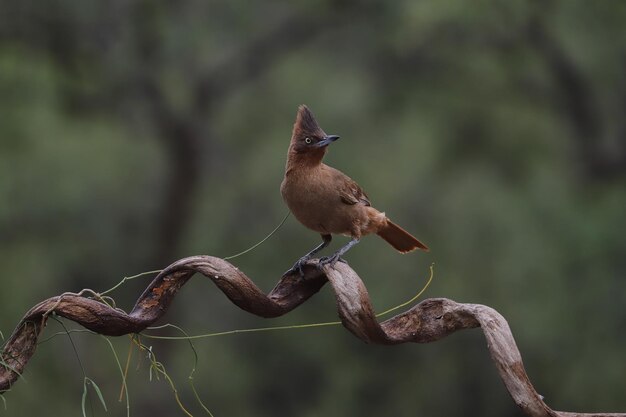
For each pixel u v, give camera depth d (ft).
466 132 68.69
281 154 69.51
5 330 60.59
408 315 11.92
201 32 61.05
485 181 70.18
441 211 70.28
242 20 60.90
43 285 64.03
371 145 72.02
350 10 62.64
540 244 63.05
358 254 65.72
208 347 67.26
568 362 62.69
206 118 68.54
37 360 53.67
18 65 59.52
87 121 64.34
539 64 64.64
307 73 72.49
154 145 67.72
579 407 63.72
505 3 59.06
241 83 68.74
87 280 66.54
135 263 67.62
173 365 65.36
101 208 64.18
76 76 62.49
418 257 67.62
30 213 62.13
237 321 68.54
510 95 67.67
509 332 10.94
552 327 61.72
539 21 60.39
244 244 68.03
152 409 60.80
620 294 60.13
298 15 66.13
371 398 71.05
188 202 67.92
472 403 69.87
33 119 60.39
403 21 62.13
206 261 11.90
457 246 68.13
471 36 63.67
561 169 66.54
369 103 70.59
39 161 60.49
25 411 53.47
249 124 72.90
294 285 12.98
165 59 64.28
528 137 67.67
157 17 60.64
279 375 69.77
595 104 65.16
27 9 59.52
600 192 63.10
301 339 68.39
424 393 70.23
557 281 62.34
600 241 58.80
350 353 69.51
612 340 61.41
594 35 60.03
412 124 72.02
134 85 63.57
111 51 62.03
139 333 12.10
